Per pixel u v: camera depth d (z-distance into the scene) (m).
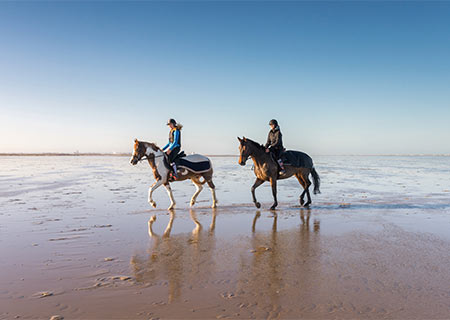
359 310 2.94
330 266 4.17
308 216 7.76
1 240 5.36
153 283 3.61
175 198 10.91
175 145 8.91
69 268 4.09
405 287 3.46
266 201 10.40
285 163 8.95
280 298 3.21
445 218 7.42
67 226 6.45
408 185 15.68
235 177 21.17
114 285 3.55
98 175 22.39
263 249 4.99
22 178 19.02
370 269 4.04
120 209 8.55
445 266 4.14
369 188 14.31
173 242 5.38
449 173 25.89
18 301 3.13
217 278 3.77
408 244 5.22
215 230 6.29
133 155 8.58
